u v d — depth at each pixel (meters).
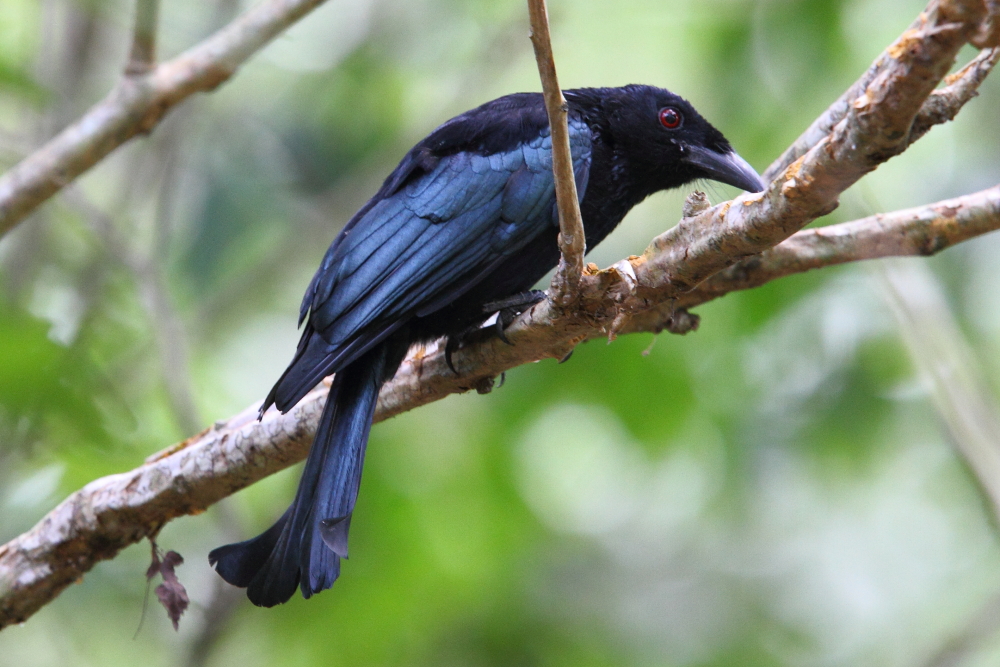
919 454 13.10
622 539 13.80
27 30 13.09
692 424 11.97
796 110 12.00
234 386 13.31
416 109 14.30
